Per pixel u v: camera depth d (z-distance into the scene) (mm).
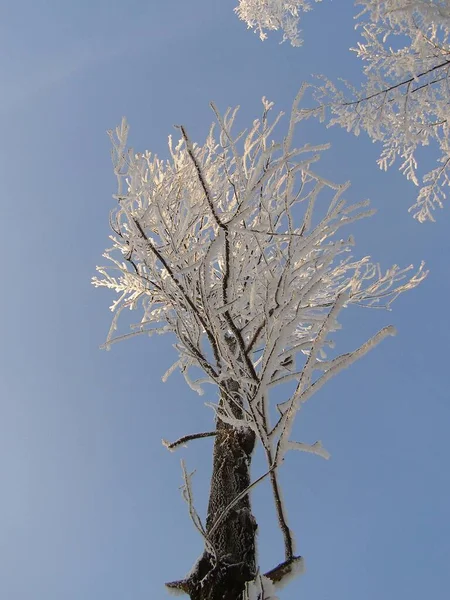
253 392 2229
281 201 2971
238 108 3012
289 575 2102
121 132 2590
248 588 2020
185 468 2350
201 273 2320
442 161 5215
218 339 2273
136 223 2408
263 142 2906
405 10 3328
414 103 4539
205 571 2244
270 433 2066
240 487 2484
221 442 2709
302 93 2229
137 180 2664
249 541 2305
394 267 4172
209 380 2559
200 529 2205
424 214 5348
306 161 2299
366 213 2383
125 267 3742
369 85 4461
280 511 2102
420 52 3918
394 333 1844
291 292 2420
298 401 1933
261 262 2857
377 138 4695
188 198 2846
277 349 2105
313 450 1980
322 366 2021
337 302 1930
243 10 6281
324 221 2375
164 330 3289
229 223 2189
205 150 3223
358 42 4652
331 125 4672
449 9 3203
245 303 2648
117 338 3242
